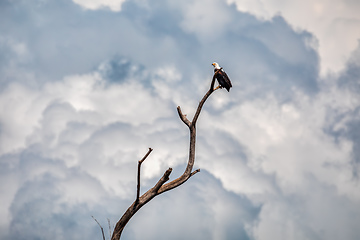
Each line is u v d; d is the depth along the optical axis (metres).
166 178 11.51
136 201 11.52
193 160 12.38
